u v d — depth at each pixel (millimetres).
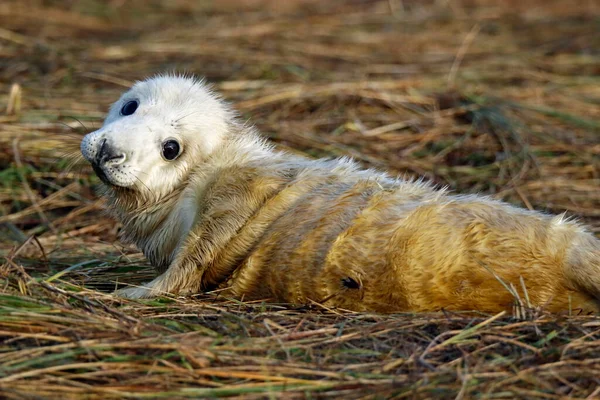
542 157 15219
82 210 13727
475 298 8961
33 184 14352
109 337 7973
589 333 8359
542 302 8930
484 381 7504
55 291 8805
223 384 7453
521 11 25219
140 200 10391
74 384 7281
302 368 7695
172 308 9188
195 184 10266
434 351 8117
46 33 21156
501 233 8961
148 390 7277
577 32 22922
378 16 24391
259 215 9828
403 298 9078
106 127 10055
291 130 15688
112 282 10539
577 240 8930
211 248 9797
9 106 15750
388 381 7492
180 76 10945
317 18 23750
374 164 14789
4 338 7988
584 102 17641
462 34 22891
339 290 9312
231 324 8555
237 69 18844
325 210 9539
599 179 14586
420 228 9055
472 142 15648
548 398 7348
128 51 19781
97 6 24422
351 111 16672
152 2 25406
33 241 12539
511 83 18844
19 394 7016
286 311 9172
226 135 10555
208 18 23828
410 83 18078
